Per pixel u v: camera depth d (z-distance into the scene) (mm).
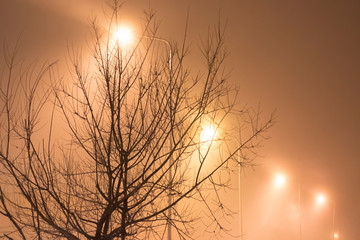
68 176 7074
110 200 6840
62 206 6688
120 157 6855
